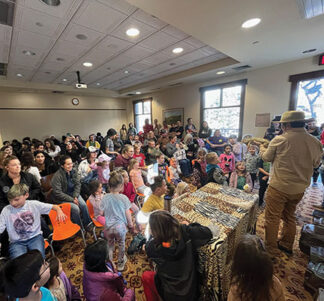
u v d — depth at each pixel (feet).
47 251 6.46
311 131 12.36
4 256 5.26
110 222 5.28
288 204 5.59
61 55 12.16
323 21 7.43
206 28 7.88
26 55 11.97
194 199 5.42
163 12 6.63
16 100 22.22
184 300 3.00
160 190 5.63
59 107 25.52
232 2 6.07
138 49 11.47
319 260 4.67
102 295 3.06
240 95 16.93
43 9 7.05
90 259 3.26
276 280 2.68
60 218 5.59
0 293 2.23
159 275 3.28
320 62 11.77
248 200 5.31
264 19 7.20
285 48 10.54
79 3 6.74
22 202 4.87
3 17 7.61
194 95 20.94
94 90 24.82
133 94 27.91
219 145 15.20
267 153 5.54
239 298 2.44
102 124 29.86
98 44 10.51
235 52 11.09
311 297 4.41
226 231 3.86
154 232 3.23
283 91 14.06
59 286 3.11
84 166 9.27
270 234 5.63
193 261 3.27
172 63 14.73
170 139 16.58
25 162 7.79
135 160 9.17
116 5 6.93
